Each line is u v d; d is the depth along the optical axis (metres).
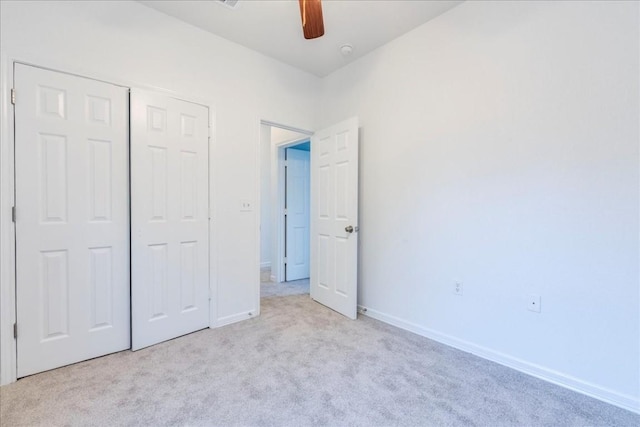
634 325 1.58
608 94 1.64
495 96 2.07
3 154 1.74
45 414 1.51
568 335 1.78
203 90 2.56
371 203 2.93
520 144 1.96
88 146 2.02
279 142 4.26
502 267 2.05
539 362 1.89
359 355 2.14
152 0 2.19
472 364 2.04
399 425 1.45
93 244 2.06
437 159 2.40
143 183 2.23
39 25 1.85
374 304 2.91
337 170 3.06
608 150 1.65
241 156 2.82
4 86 1.74
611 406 1.61
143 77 2.25
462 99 2.24
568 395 1.70
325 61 3.11
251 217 2.89
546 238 1.86
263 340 2.38
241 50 2.81
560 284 1.81
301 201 4.55
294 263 4.48
